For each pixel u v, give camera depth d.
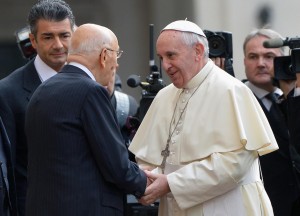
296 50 10.84
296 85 10.91
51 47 10.69
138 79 11.52
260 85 12.16
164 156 10.05
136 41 23.17
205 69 9.96
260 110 9.92
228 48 11.61
